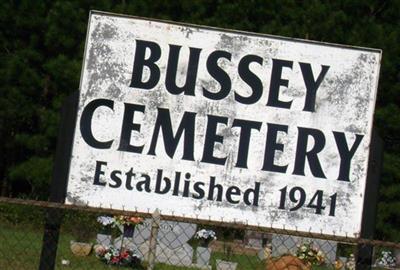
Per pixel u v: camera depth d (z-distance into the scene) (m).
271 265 11.23
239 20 30.41
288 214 8.61
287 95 8.72
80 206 8.20
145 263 16.39
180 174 8.61
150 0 30.72
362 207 8.63
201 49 8.73
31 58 29.84
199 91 8.70
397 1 30.53
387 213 28.17
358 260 8.49
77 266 15.35
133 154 8.61
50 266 8.37
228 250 16.73
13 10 30.02
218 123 8.67
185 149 8.63
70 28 29.88
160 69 8.70
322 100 8.72
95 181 8.55
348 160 8.68
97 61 8.67
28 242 16.91
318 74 8.73
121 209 8.54
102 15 8.70
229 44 8.74
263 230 8.34
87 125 8.61
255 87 8.71
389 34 29.97
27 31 30.17
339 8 30.44
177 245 16.61
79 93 8.63
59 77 29.08
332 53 8.75
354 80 8.74
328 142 8.69
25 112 29.41
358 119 8.72
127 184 8.57
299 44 8.76
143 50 8.70
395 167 28.52
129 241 16.98
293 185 8.64
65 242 17.20
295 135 8.69
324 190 8.65
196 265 16.61
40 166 28.84
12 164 30.55
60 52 30.11
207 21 30.34
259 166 8.65
